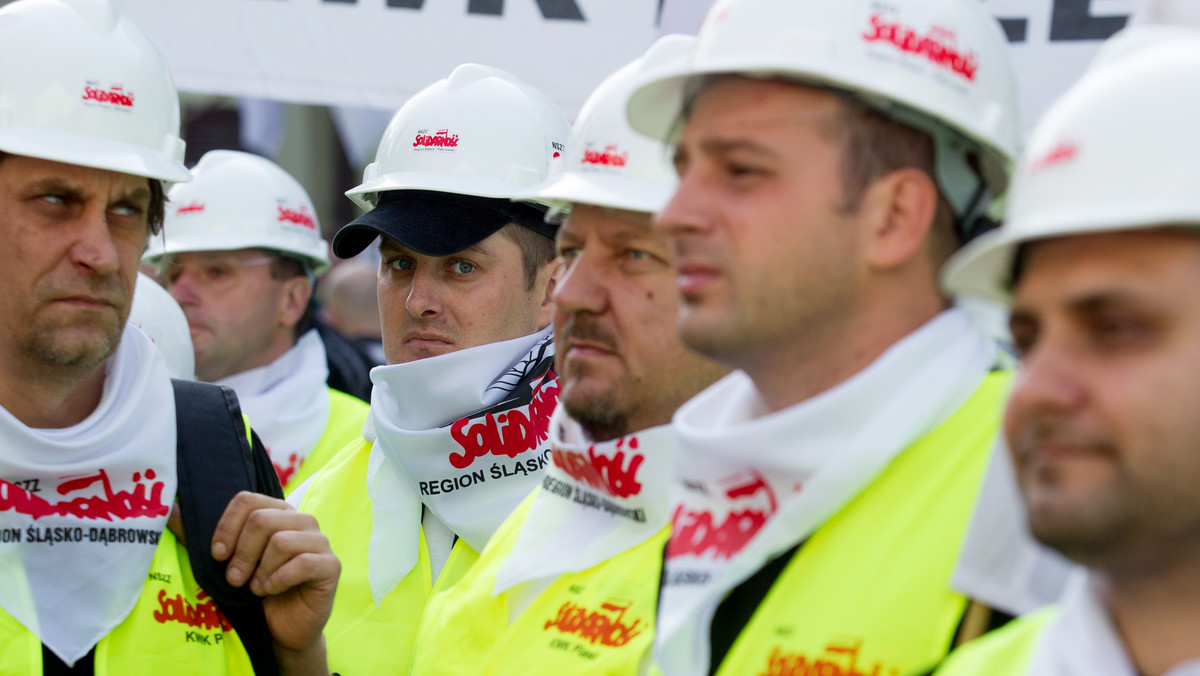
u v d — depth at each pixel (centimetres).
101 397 452
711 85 297
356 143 1548
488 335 545
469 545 520
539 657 384
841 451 289
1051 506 203
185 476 456
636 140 392
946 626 273
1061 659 219
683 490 327
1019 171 224
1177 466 195
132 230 436
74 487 431
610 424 393
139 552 436
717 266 286
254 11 712
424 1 700
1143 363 198
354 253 573
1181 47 209
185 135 1490
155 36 716
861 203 286
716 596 290
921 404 288
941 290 301
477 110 562
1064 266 206
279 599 451
